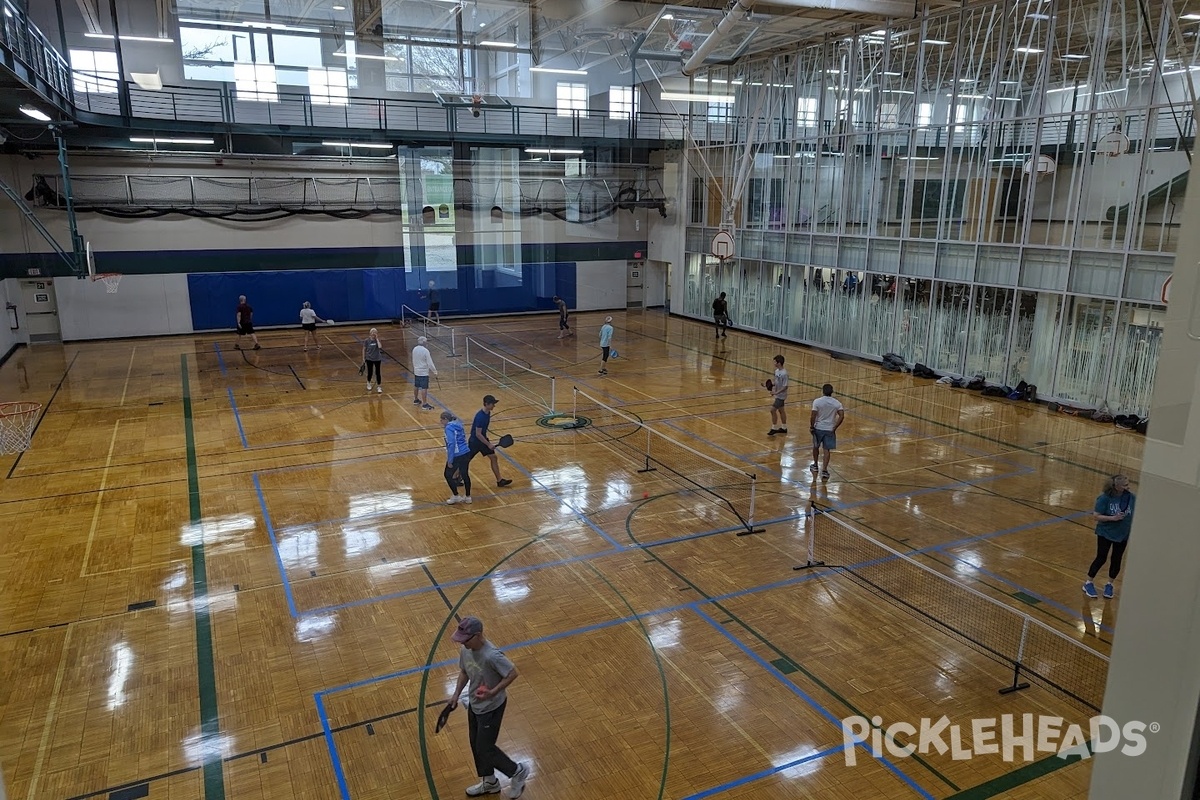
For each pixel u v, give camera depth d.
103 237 25.59
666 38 20.27
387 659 7.95
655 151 31.89
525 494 12.48
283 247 28.02
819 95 23.59
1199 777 1.49
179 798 6.07
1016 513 11.80
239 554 10.30
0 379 20.47
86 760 6.48
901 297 21.73
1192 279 1.34
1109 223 16.48
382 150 28.47
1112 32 15.89
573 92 27.05
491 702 5.80
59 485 12.80
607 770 6.38
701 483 13.00
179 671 7.73
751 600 9.16
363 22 19.00
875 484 13.00
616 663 7.88
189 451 14.54
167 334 27.02
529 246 31.77
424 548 10.51
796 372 21.69
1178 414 1.39
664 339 27.00
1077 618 8.79
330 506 11.94
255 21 19.44
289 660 7.93
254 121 25.19
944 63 19.64
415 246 29.94
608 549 10.50
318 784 6.22
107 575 9.70
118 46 22.12
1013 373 18.95
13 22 14.32
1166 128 15.13
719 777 6.30
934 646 8.20
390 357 23.59
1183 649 1.46
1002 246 18.77
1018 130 18.05
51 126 20.75
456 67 22.39
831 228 23.88
